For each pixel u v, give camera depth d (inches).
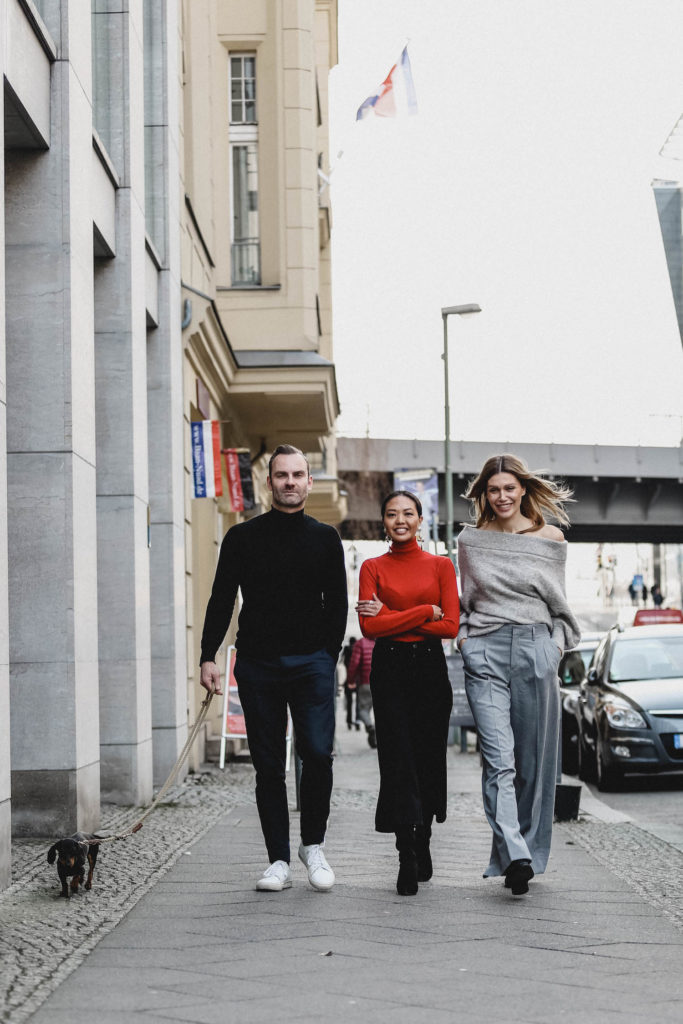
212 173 719.1
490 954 204.5
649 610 1283.2
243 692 258.1
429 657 256.8
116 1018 167.2
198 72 689.0
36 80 331.0
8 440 341.4
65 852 251.6
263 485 1206.3
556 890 263.6
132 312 440.5
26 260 343.9
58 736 340.5
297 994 179.9
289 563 255.1
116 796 432.8
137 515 440.1
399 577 259.4
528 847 262.2
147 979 188.4
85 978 189.0
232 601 259.9
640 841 354.9
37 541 340.8
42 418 341.7
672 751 537.6
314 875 257.0
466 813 432.5
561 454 2062.0
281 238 765.9
